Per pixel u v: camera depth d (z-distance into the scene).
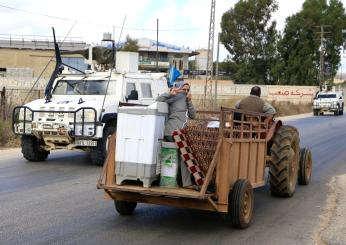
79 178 11.40
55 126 12.73
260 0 74.44
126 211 8.10
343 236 7.12
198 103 36.34
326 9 81.81
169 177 7.27
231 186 7.39
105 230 7.30
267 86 66.94
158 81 15.06
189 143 7.21
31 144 13.60
